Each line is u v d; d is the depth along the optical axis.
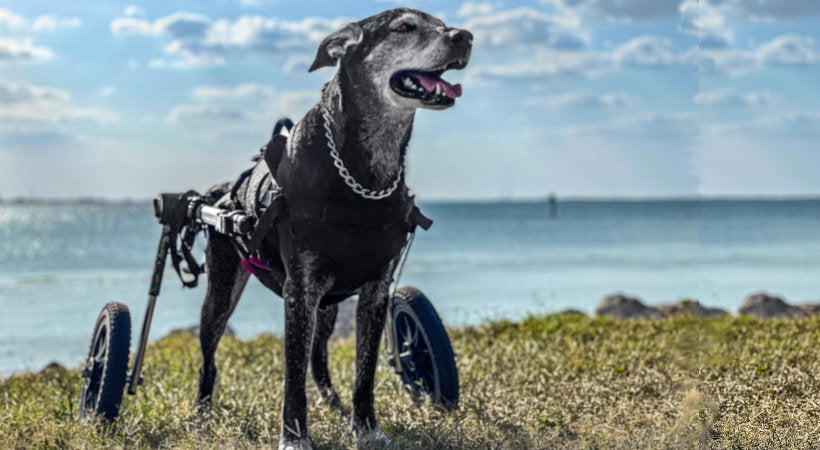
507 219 116.62
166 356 8.66
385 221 4.36
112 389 5.05
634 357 6.99
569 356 7.34
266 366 7.64
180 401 6.02
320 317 5.83
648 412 5.22
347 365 7.60
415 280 30.77
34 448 4.80
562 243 60.25
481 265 39.44
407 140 4.42
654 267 38.47
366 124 4.23
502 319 10.18
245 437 4.91
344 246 4.32
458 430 4.82
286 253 4.43
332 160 4.24
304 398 4.45
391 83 4.12
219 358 8.27
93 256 45.94
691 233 73.81
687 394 5.02
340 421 5.21
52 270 36.50
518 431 4.90
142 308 21.83
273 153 4.58
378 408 5.63
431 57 4.02
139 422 5.22
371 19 4.27
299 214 4.30
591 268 37.69
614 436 4.70
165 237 5.46
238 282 5.49
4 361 14.19
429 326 5.52
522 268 37.53
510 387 6.18
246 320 19.14
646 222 104.56
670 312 12.48
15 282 30.31
